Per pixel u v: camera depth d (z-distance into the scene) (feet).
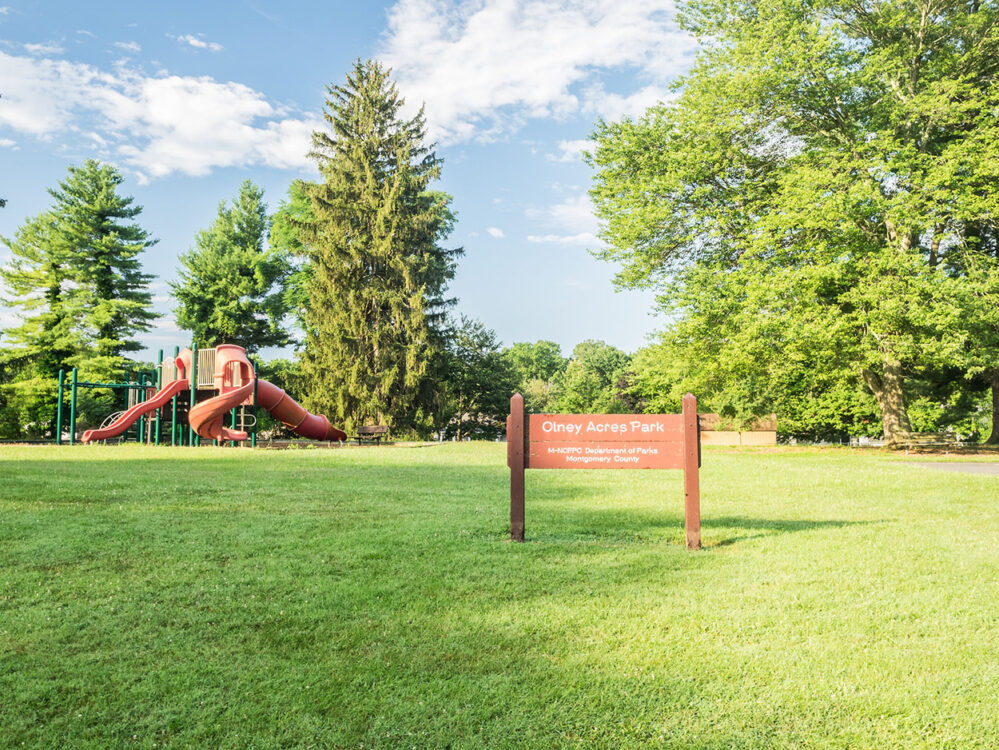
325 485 38.60
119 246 149.89
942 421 127.44
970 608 16.16
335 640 14.06
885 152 72.74
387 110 137.59
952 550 22.21
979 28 77.20
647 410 146.82
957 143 74.33
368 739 10.37
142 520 26.02
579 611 15.93
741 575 19.15
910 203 68.39
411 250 131.44
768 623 15.25
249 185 176.04
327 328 126.31
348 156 134.31
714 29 87.92
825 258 73.72
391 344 127.03
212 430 85.20
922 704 11.43
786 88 75.15
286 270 169.27
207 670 12.63
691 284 82.99
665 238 86.53
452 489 37.99
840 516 29.78
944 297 67.21
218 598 16.63
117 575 18.51
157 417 96.12
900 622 15.30
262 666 12.83
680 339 89.51
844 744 10.27
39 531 23.56
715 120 80.53
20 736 10.36
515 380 156.76
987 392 104.42
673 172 81.00
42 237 146.20
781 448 90.89
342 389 124.06
